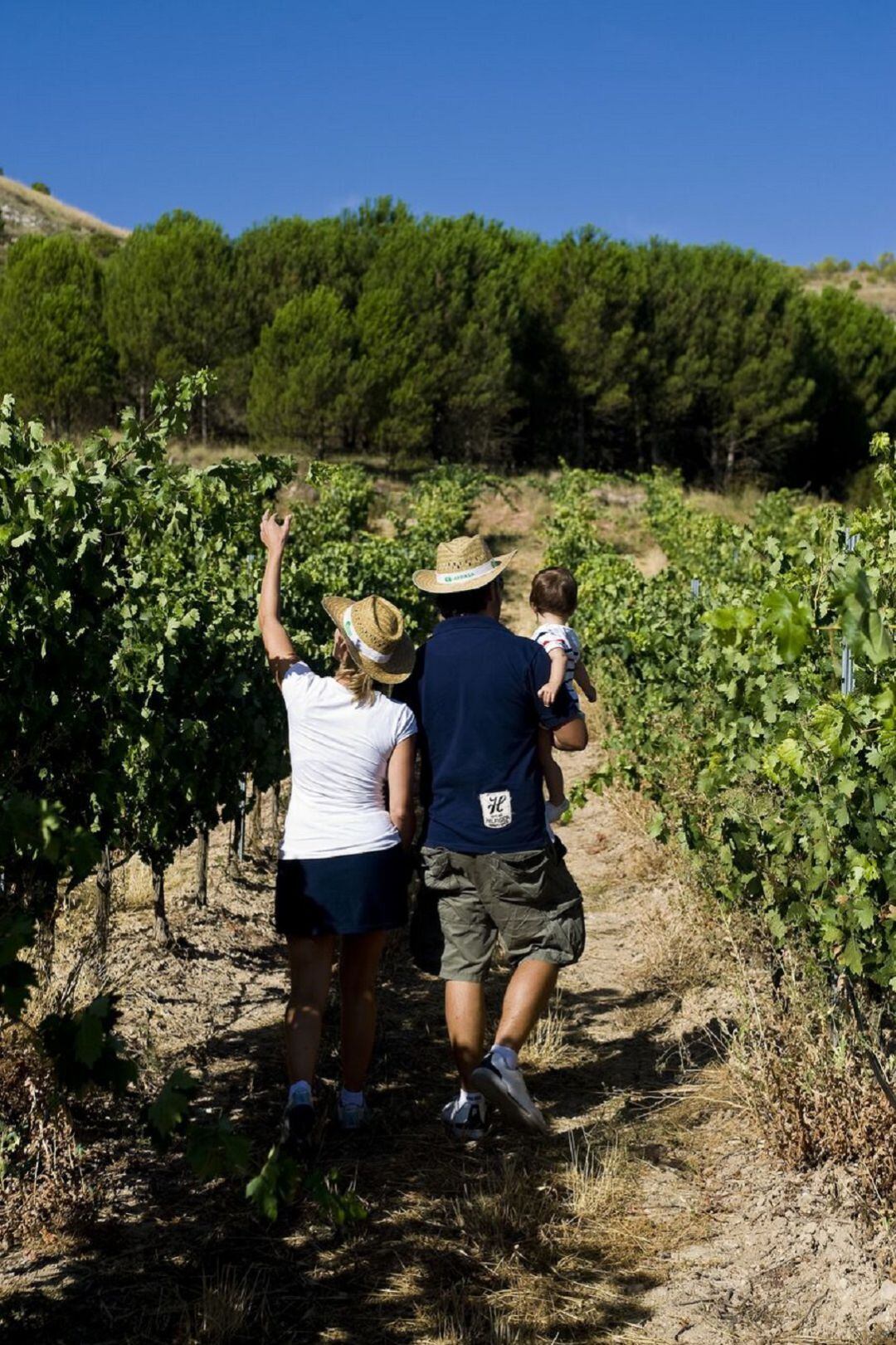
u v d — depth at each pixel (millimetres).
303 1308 2703
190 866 6938
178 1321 2623
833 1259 2855
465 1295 2756
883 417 39281
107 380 31438
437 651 3459
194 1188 3230
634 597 10086
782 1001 3885
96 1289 2746
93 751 3664
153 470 3869
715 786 4285
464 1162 3438
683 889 5699
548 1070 4180
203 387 3900
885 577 3502
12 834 2035
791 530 13344
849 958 3256
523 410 35406
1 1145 3061
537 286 35094
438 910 3451
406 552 14203
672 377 34750
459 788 3373
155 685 4582
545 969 3371
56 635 3439
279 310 30828
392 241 33500
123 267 33250
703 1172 3389
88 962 4426
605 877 7055
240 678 5359
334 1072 4078
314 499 22969
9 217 74000
